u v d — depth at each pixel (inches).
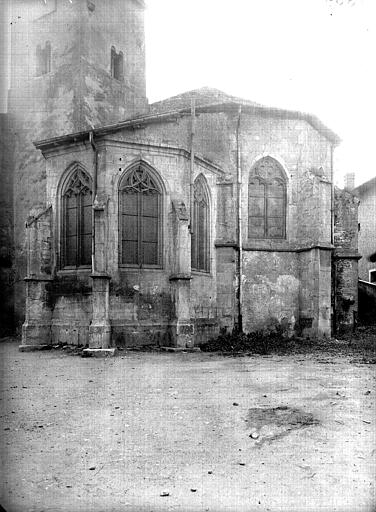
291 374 488.1
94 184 727.7
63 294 757.3
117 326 704.4
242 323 854.5
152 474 218.1
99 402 364.8
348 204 977.5
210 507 182.7
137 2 1154.0
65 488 202.2
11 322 970.1
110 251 713.0
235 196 871.1
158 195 761.6
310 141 927.0
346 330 953.5
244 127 895.1
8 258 985.5
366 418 309.0
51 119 1018.1
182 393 395.5
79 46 1004.6
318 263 868.0
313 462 230.4
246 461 233.6
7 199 1003.9
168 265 747.4
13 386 430.6
